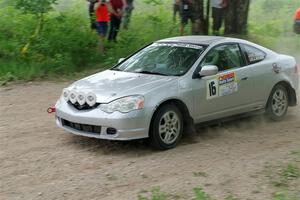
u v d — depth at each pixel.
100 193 10.80
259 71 15.74
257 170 12.05
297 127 15.86
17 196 10.67
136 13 34.22
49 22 26.64
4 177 11.64
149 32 29.19
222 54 15.07
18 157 12.88
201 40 15.44
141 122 12.95
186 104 13.87
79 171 12.00
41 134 14.83
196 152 13.36
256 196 10.63
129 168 12.18
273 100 16.34
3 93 20.06
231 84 14.94
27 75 22.50
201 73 14.02
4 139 14.34
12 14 28.97
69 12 31.34
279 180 11.45
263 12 42.47
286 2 45.38
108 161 12.66
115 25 27.23
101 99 13.12
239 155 13.14
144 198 10.33
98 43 26.62
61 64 23.83
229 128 15.69
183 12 29.08
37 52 25.00
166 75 14.23
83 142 14.10
